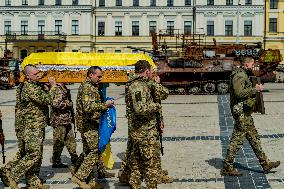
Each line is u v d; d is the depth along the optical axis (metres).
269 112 19.11
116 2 66.81
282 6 65.00
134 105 6.52
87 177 7.73
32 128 7.57
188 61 32.72
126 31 66.75
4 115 19.33
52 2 66.50
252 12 64.94
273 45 65.31
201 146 11.56
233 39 65.12
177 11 66.00
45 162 9.99
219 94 32.22
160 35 40.12
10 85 40.12
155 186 6.73
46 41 65.50
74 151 9.21
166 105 23.47
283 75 50.28
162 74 32.66
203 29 65.50
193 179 8.38
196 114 18.91
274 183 8.05
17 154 7.82
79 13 66.38
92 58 9.97
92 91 7.51
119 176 8.21
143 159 6.74
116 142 12.36
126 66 9.88
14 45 66.62
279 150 10.88
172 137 12.98
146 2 66.38
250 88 8.38
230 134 13.38
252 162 9.69
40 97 7.51
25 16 66.88
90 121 7.58
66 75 9.77
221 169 9.10
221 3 65.25
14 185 7.55
